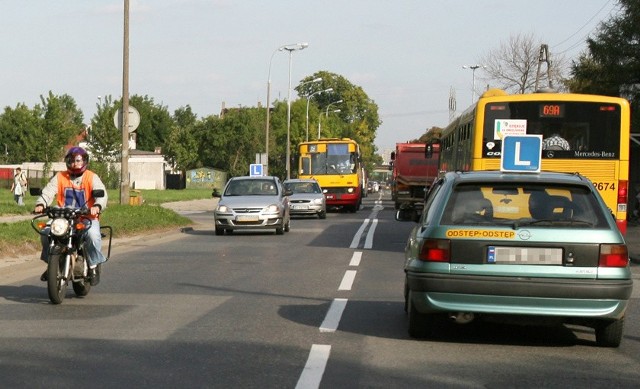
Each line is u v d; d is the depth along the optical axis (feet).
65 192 40.52
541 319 29.04
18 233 67.21
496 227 29.04
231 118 358.02
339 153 160.35
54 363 26.30
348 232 96.32
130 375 24.82
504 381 24.86
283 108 361.51
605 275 28.66
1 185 263.70
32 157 303.89
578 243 28.73
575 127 62.28
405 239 84.74
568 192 30.19
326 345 29.81
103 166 220.02
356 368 26.20
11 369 25.43
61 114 263.90
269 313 36.88
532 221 29.17
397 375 25.32
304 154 161.07
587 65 129.29
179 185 369.71
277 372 25.41
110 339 30.35
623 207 62.03
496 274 28.73
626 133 61.98
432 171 171.12
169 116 530.68
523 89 208.85
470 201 30.04
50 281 38.11
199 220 122.42
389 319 35.68
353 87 490.08
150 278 50.01
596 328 30.42
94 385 23.59
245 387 23.57
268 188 94.58
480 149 63.10
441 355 28.58
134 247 73.82
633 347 30.68
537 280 28.55
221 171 361.92
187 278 50.03
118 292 43.55
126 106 103.91
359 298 42.04
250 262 60.13
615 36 122.21
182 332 31.91
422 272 29.30
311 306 39.14
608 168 62.08
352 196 159.53
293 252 68.69
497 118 62.85
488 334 32.81
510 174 31.55
